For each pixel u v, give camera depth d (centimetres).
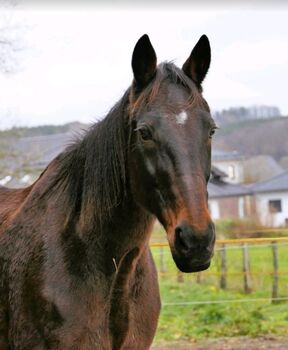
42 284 293
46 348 290
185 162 250
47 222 308
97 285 293
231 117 8181
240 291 1112
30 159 1662
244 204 4634
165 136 254
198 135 256
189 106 260
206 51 284
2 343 316
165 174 253
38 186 328
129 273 299
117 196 289
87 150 303
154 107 261
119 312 300
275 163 6212
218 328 827
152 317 314
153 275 322
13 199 359
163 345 749
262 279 1169
